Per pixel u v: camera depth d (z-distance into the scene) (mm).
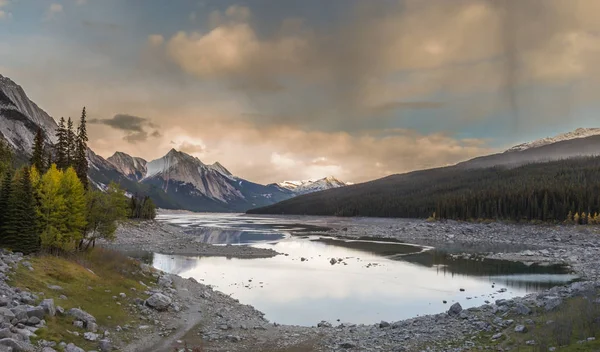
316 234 139375
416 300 43625
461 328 27672
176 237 113562
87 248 49781
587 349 18734
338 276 57781
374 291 48094
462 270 62188
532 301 30828
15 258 33688
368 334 29562
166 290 40969
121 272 42375
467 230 127625
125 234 100812
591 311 24344
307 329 32000
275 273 60406
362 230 152500
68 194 44312
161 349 25531
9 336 19531
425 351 23656
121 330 27469
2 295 24562
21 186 38219
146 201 146750
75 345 22703
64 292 30234
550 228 116375
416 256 79250
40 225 40312
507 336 24141
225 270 62906
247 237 127000
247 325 32719
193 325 31516
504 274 58375
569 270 61219
